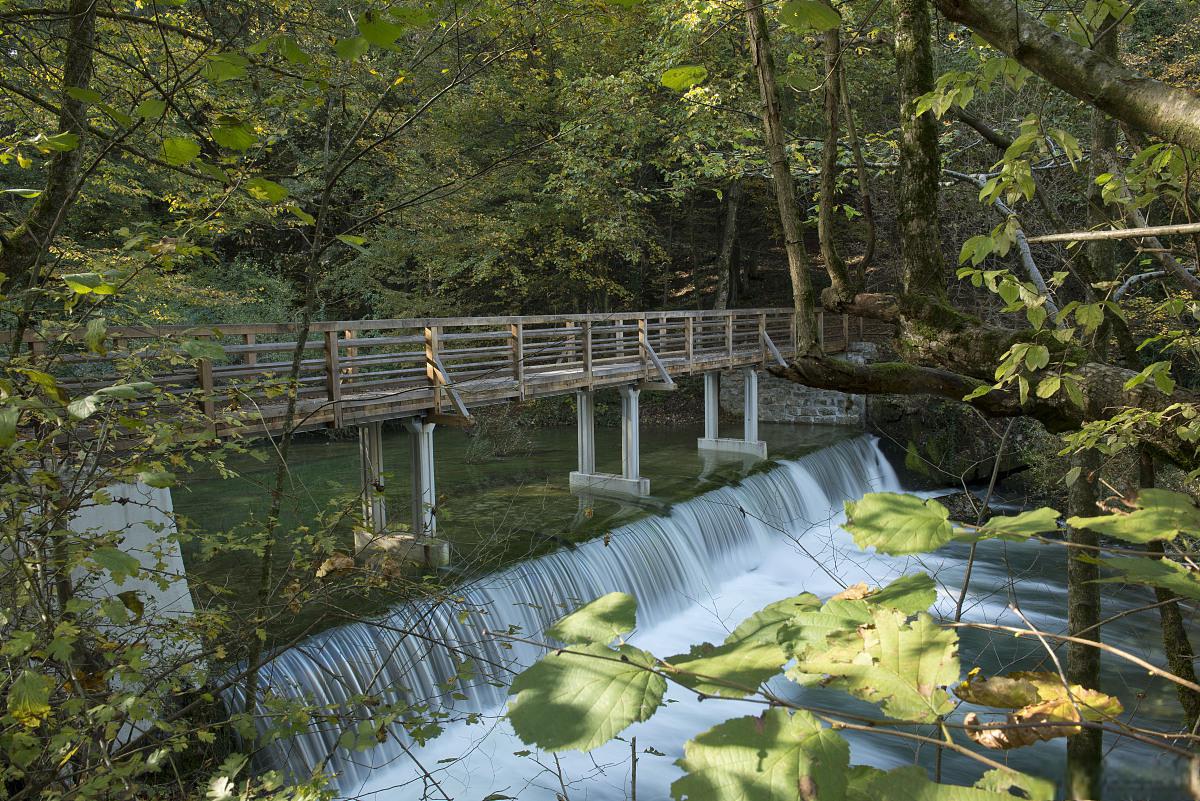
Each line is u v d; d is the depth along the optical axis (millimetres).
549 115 17734
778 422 21406
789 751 602
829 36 2504
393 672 6898
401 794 6387
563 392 12211
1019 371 2170
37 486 2867
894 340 2621
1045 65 1404
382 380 9250
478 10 3623
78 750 2773
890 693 671
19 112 5039
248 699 3363
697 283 24734
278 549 9109
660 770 6797
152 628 3473
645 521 11086
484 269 19109
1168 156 2199
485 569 8703
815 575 11891
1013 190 2055
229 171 2572
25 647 2252
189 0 4676
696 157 12234
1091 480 3551
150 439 2857
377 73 4016
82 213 11797
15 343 2703
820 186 2656
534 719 632
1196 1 3914
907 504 835
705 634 9922
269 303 17000
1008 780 588
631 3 1508
